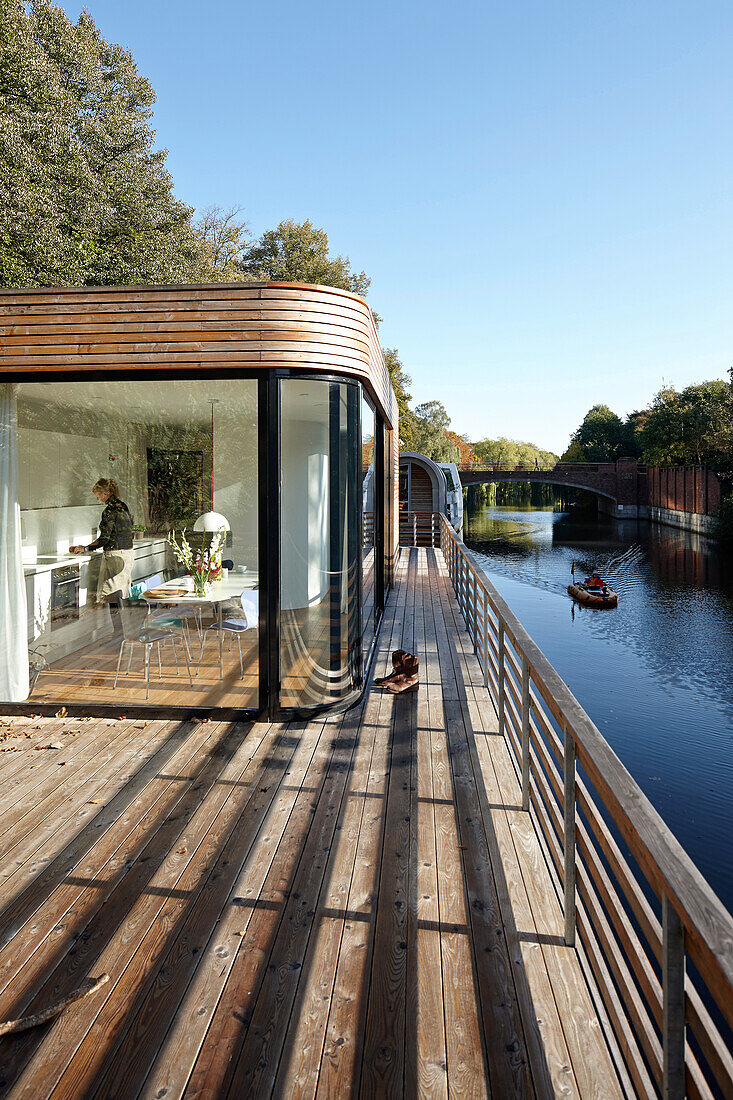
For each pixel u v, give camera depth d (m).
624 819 1.60
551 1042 2.00
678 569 33.72
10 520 5.01
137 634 4.96
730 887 7.87
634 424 73.44
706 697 15.96
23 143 17.22
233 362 4.57
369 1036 2.02
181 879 2.88
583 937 2.36
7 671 5.05
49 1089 1.85
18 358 4.68
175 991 2.22
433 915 2.62
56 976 2.30
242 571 4.86
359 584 5.39
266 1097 1.82
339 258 43.75
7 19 18.11
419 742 4.48
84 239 19.30
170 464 4.84
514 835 3.24
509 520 64.50
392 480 12.66
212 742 4.46
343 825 3.34
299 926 2.55
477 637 6.70
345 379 4.89
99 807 3.54
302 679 4.97
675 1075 1.44
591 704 15.48
